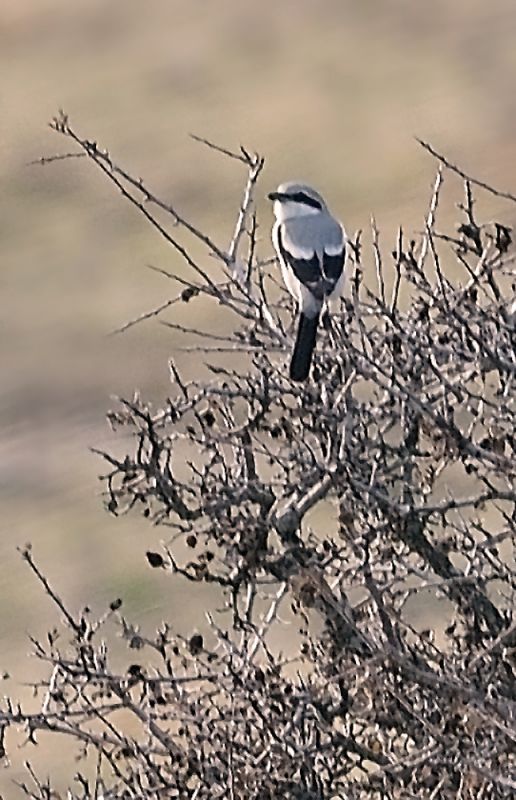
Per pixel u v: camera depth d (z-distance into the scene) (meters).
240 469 11.79
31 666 20.52
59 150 37.62
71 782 16.64
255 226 12.33
